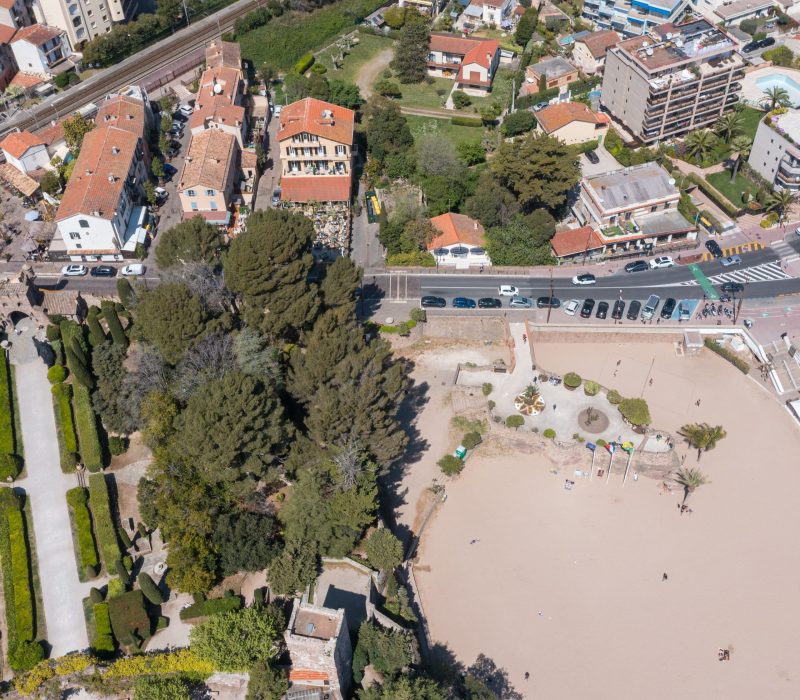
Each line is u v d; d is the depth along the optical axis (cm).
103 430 13925
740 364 15712
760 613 12262
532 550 13138
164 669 11038
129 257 17450
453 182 18838
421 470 14288
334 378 13062
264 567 12050
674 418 14988
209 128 19412
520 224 17875
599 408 15075
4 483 13275
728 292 17000
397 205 18412
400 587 12181
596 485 14025
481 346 16250
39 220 18425
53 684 10944
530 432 14575
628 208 17825
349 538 12112
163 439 12838
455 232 17775
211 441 11738
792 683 11531
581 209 18600
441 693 10581
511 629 12200
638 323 16438
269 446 12156
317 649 10275
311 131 18462
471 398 15338
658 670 11706
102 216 16675
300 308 14125
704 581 12656
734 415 15025
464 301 16838
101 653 11262
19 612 11656
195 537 11812
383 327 16250
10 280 15450
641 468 14125
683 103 19875
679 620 12225
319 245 17762
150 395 13150
